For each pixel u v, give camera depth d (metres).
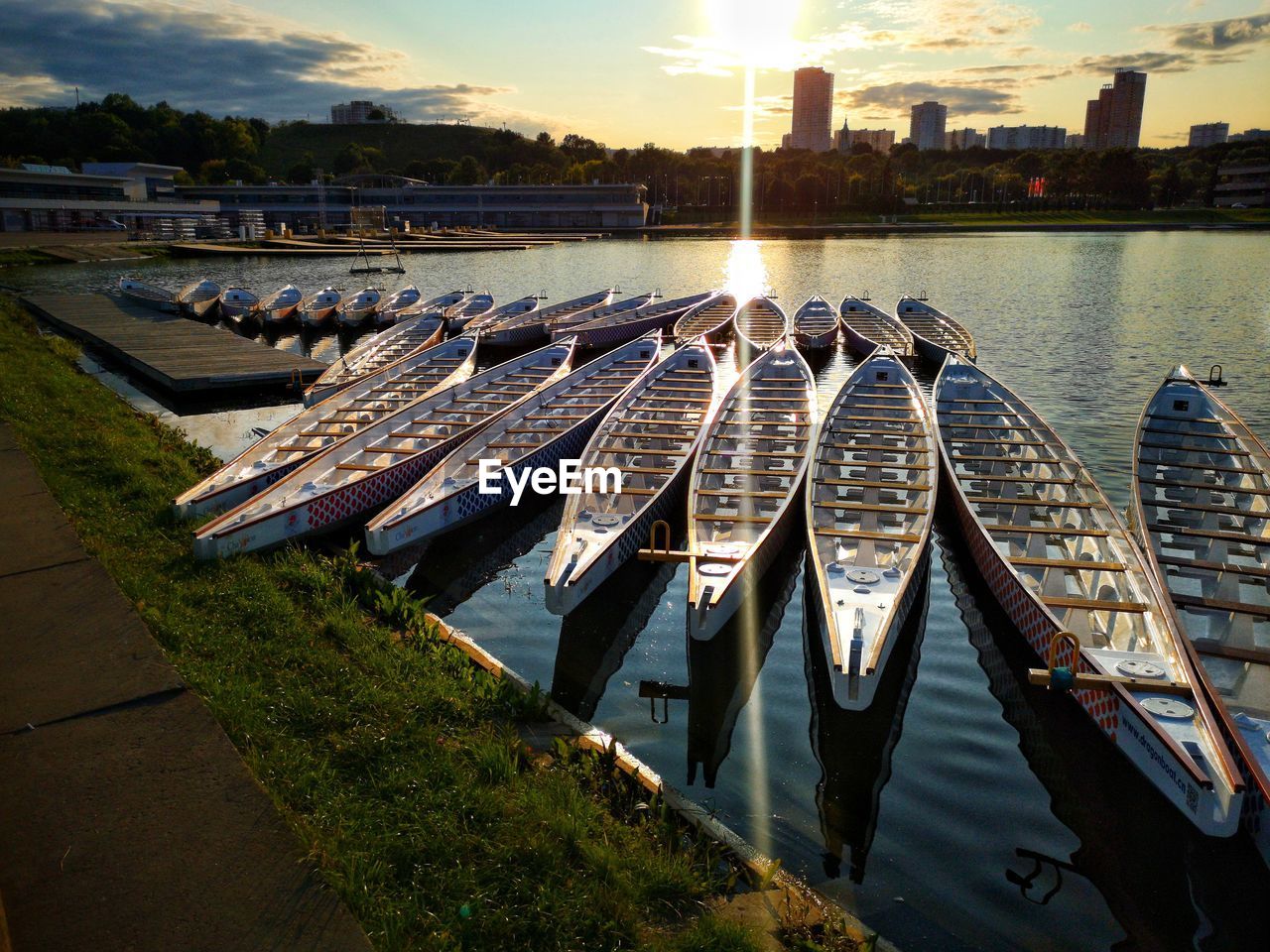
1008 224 146.00
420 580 15.91
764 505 17.22
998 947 8.05
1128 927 8.38
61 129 170.00
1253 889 8.92
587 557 13.99
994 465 19.94
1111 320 44.78
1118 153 161.25
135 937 5.68
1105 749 10.91
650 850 7.67
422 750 8.54
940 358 34.88
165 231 106.62
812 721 11.70
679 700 12.19
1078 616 13.59
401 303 49.19
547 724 9.77
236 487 16.94
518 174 183.75
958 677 12.76
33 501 14.09
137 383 31.44
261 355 33.16
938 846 9.39
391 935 6.03
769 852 9.13
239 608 11.51
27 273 69.94
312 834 6.88
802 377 25.22
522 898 6.77
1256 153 171.88
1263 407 27.50
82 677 8.67
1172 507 16.38
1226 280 63.84
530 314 43.56
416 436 21.62
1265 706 11.34
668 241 124.56
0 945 5.25
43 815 6.74
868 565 14.38
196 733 7.85
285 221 142.88
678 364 26.73
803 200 162.50
